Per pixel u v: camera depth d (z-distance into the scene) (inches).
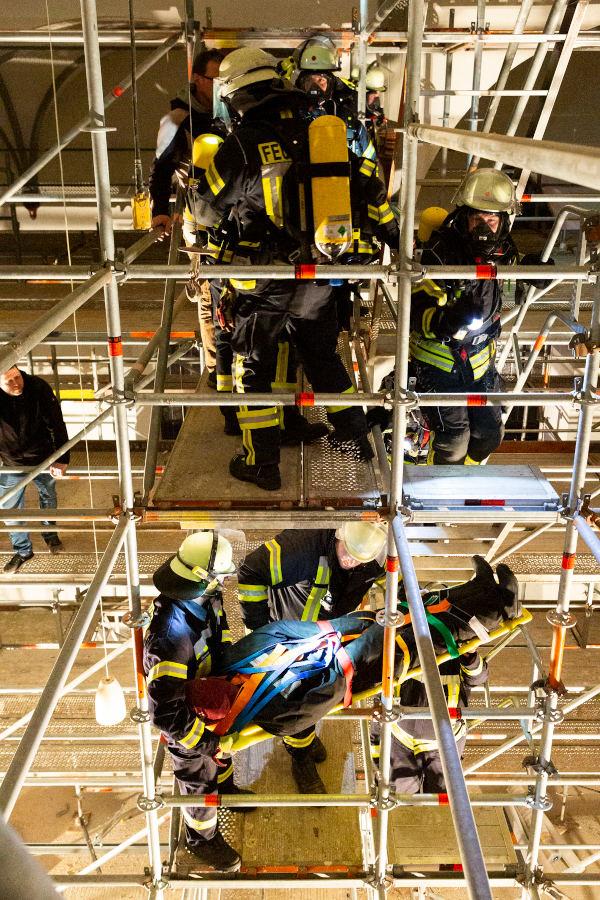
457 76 273.4
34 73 285.4
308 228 118.7
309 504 134.3
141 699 143.6
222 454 153.9
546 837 284.7
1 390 225.3
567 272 111.3
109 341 118.8
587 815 294.5
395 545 128.9
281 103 124.0
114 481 298.4
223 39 217.5
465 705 164.9
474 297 162.1
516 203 157.4
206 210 134.2
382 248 150.2
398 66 269.7
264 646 148.6
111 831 293.1
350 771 181.0
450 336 164.9
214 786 152.6
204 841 158.7
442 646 149.4
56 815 298.7
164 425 325.4
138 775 246.2
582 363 280.2
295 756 173.3
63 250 336.5
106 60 285.9
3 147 300.8
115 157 304.0
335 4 259.3
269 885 157.8
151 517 133.5
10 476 236.5
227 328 139.3
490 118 232.8
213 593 150.3
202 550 141.5
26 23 258.5
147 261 337.1
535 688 150.2
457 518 134.0
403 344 116.7
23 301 309.0
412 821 194.4
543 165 60.9
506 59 224.2
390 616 134.2
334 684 143.6
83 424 307.9
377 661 147.2
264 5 259.6
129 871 290.2
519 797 155.5
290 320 139.9
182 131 186.1
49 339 264.4
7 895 16.5
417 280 112.2
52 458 172.1
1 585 249.0
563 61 216.7
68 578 249.1
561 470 246.4
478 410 183.9
